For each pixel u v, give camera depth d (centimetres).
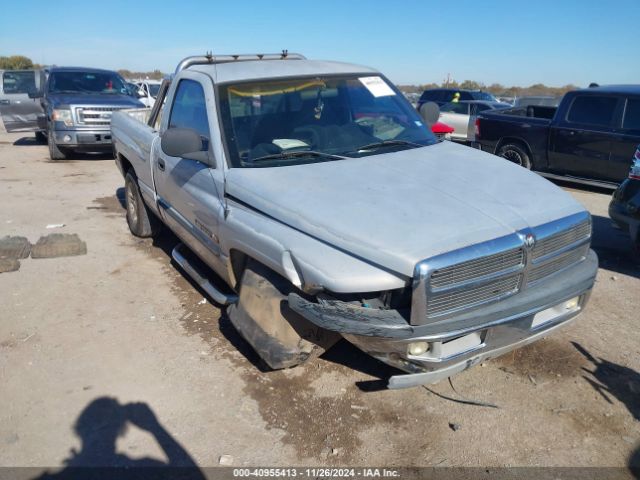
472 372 378
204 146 408
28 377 379
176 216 481
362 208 312
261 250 334
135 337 430
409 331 280
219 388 365
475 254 285
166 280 539
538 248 311
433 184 345
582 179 945
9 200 849
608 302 486
